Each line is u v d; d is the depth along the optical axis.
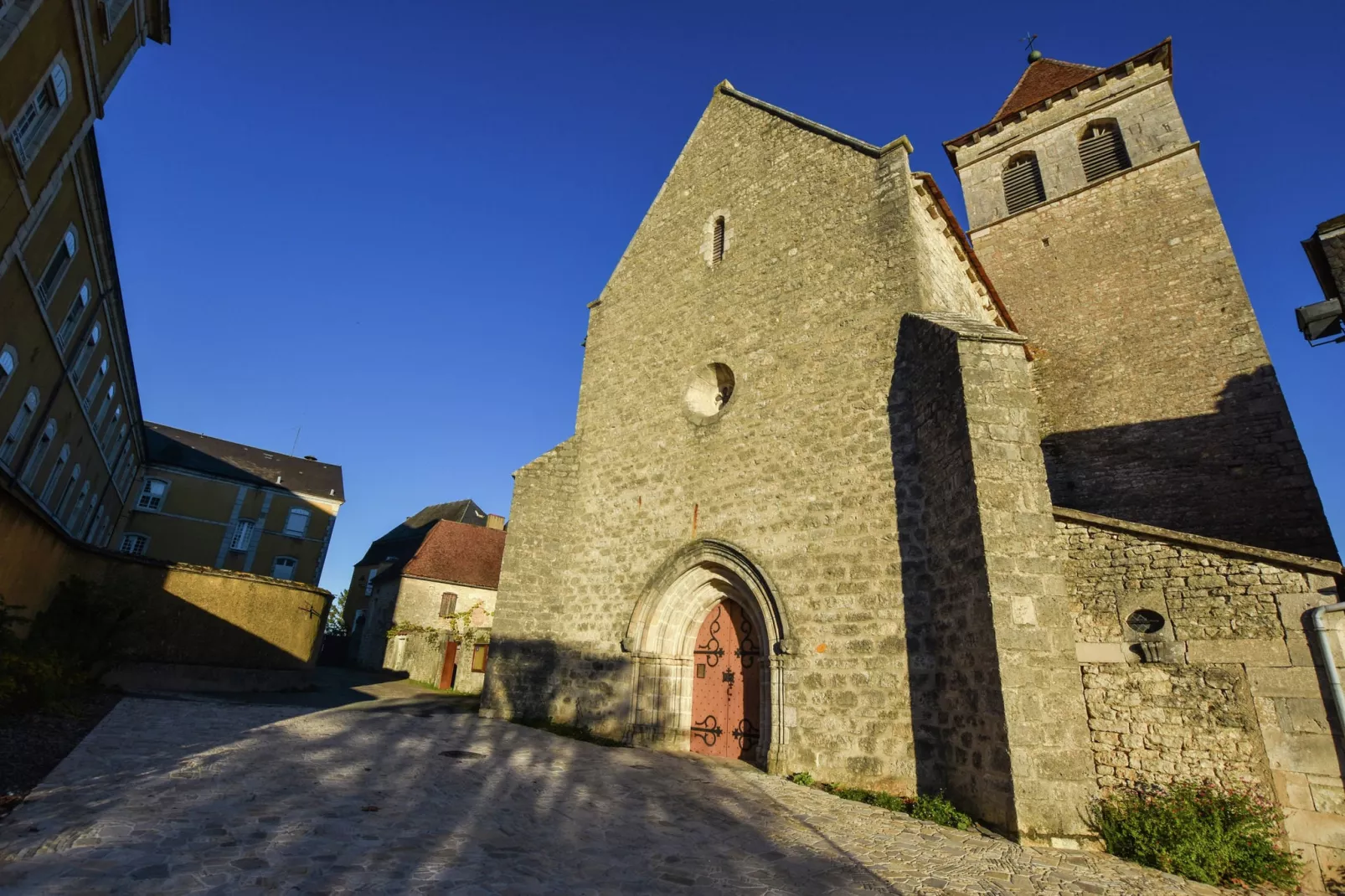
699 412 12.93
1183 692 6.97
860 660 9.27
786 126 13.58
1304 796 6.21
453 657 22.66
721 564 11.23
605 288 16.14
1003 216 19.84
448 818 6.22
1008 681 7.12
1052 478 15.52
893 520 9.55
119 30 13.25
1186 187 16.72
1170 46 18.48
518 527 13.76
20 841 4.61
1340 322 7.12
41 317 14.66
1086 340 16.47
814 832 6.79
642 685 11.56
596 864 5.41
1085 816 6.73
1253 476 13.19
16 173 11.09
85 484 22.23
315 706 13.87
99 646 13.02
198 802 5.89
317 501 37.78
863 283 11.16
